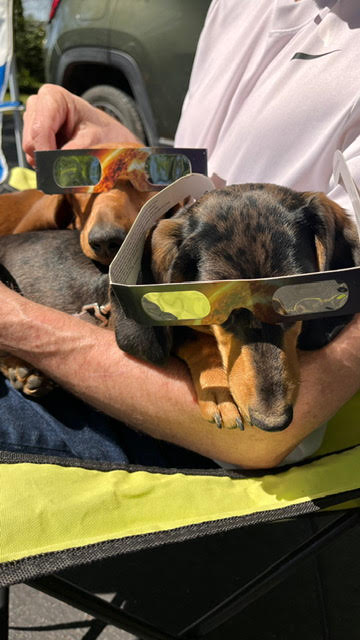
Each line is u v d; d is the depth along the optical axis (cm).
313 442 45
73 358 42
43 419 46
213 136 65
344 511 44
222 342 37
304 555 44
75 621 61
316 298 35
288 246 37
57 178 48
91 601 41
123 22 121
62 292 51
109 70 132
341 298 35
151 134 126
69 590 40
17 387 47
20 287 52
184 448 48
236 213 38
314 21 56
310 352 40
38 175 48
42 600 63
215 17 70
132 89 125
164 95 120
